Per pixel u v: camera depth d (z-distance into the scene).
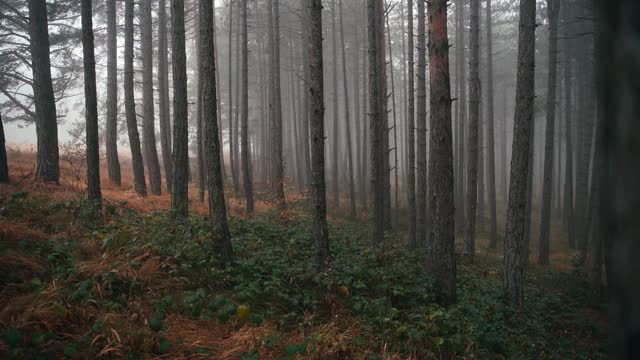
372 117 12.86
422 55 18.47
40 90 13.40
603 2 0.63
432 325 6.78
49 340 4.50
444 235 8.48
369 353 5.79
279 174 20.52
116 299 5.83
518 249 10.58
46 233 7.70
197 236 8.62
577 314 11.35
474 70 17.16
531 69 10.70
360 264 8.90
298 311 6.95
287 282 7.77
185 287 6.91
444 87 8.32
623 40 0.58
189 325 5.76
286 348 5.50
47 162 13.20
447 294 8.45
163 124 23.56
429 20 8.35
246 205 18.00
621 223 0.58
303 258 9.41
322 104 8.70
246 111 17.61
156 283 6.66
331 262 8.44
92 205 9.37
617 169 0.59
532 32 10.65
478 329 7.46
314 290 7.62
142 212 12.73
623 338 0.59
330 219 20.70
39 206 8.77
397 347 6.22
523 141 10.62
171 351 5.03
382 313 7.01
